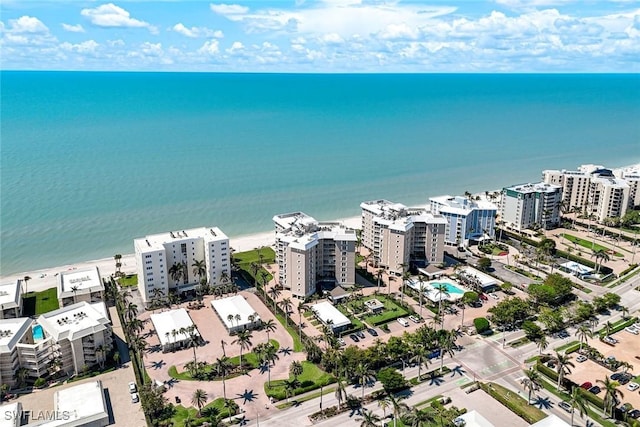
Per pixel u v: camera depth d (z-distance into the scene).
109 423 166.38
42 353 189.50
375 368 192.25
